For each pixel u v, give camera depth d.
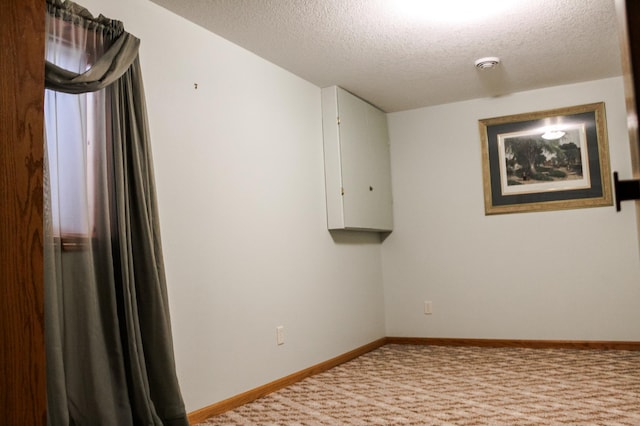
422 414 2.63
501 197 4.61
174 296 2.64
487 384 3.20
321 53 3.47
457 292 4.72
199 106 2.93
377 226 4.61
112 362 2.17
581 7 2.93
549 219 4.44
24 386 1.01
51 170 2.03
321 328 3.93
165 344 2.33
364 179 4.46
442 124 4.85
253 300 3.22
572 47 3.55
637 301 4.16
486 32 3.23
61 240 2.07
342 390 3.25
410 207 4.95
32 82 1.06
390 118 5.04
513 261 4.54
